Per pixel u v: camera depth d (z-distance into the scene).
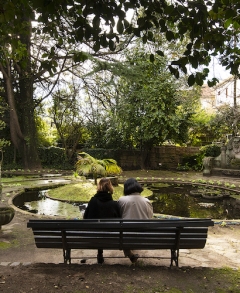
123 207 3.70
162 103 17.53
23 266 3.61
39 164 20.00
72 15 3.25
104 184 3.76
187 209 8.52
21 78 18.53
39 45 16.05
